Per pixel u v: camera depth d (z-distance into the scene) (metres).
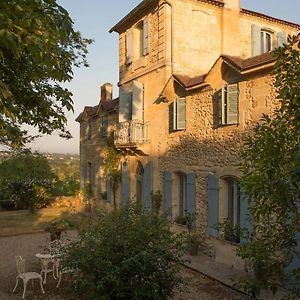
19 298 8.71
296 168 3.50
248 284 4.53
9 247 13.91
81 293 7.45
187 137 13.30
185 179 13.78
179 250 7.18
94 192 22.45
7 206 23.44
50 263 11.23
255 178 4.08
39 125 8.20
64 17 4.99
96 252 6.63
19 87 7.22
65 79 7.02
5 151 9.91
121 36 18.48
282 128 4.11
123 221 7.05
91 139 23.30
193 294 8.88
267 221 4.68
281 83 4.29
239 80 10.92
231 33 15.62
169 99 14.41
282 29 17.20
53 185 24.66
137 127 15.84
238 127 10.88
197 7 15.02
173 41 14.52
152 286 6.61
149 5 15.54
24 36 4.39
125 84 18.05
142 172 16.88
